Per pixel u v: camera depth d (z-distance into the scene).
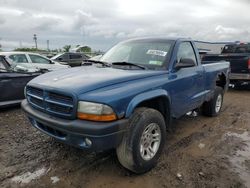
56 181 3.21
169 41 4.35
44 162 3.67
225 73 6.37
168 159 3.84
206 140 4.67
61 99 3.02
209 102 5.92
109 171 3.46
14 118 5.67
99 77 3.24
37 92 3.39
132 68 3.86
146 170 3.43
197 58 4.97
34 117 3.35
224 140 4.68
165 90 3.66
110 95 2.89
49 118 3.13
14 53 10.59
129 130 3.08
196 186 3.15
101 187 3.11
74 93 2.87
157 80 3.58
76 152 3.98
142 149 3.29
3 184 3.12
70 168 3.52
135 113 3.20
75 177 3.30
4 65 6.18
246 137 4.87
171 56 4.04
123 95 2.97
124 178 3.30
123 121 2.95
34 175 3.33
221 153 4.11
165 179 3.30
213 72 5.52
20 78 6.27
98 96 2.85
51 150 4.05
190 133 5.02
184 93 4.26
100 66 4.12
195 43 5.00
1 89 5.93
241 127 5.46
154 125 3.42
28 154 3.90
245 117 6.24
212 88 5.61
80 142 2.93
